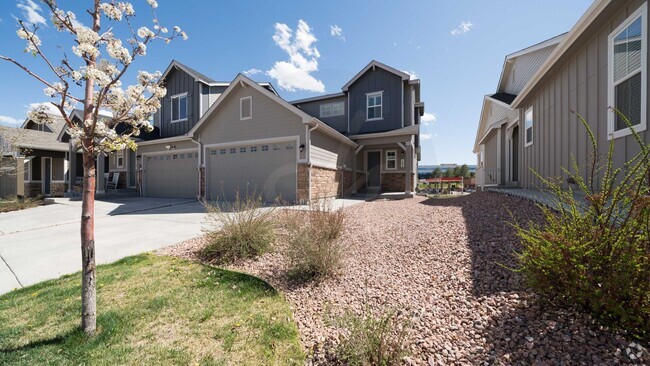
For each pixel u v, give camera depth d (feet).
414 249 12.72
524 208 15.58
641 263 5.80
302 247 11.36
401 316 7.64
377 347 5.98
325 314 8.17
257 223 14.58
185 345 6.97
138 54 6.91
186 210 28.02
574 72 18.21
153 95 7.51
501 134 37.47
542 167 22.90
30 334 7.42
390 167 44.09
